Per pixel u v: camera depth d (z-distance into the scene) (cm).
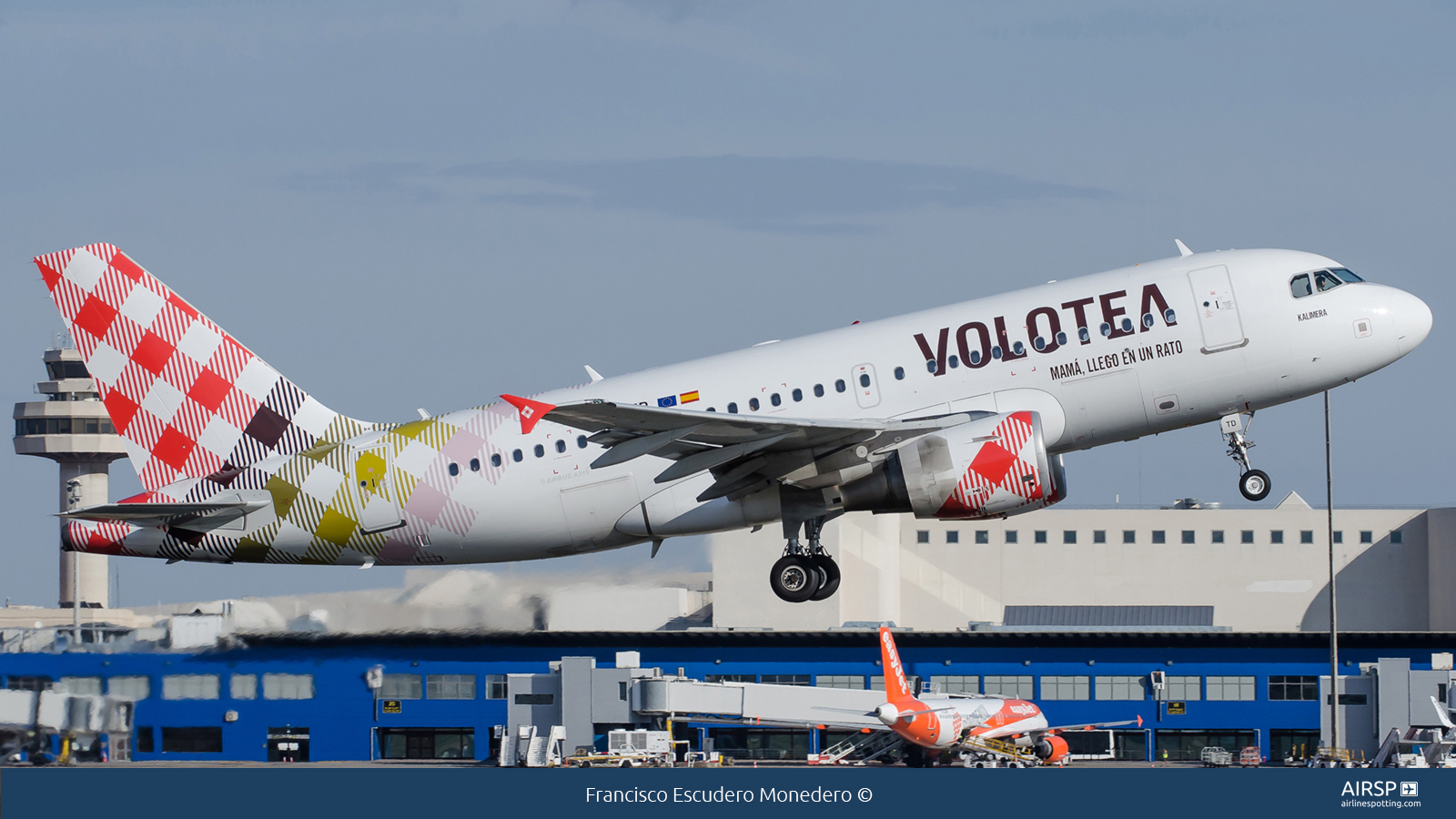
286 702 15388
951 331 10306
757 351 10638
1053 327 10200
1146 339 10106
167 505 10844
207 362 11431
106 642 15038
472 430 10775
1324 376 10169
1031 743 16225
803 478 10244
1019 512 10150
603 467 9981
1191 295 10162
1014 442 9881
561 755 15638
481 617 16350
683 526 10562
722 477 10250
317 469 10969
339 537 10956
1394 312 10181
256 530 11081
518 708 15988
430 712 15875
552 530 10706
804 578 10631
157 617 15300
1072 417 10188
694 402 10431
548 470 10606
